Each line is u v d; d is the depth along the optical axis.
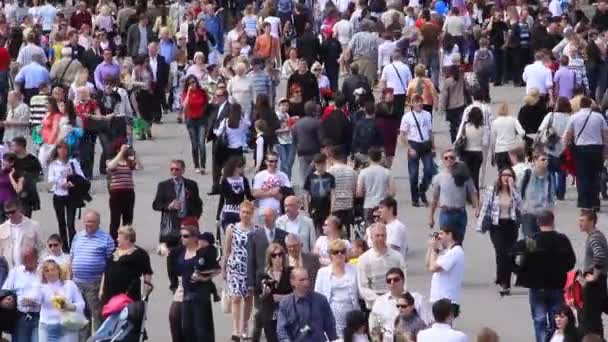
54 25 129.25
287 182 77.25
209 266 65.12
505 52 126.94
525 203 74.62
